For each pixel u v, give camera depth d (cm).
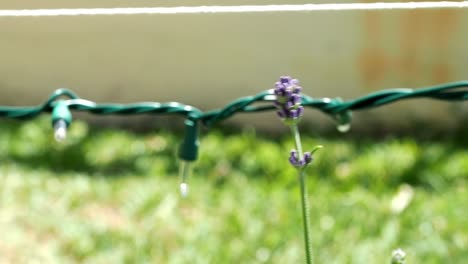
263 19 698
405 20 686
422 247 480
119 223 530
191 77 716
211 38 706
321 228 502
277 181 584
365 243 486
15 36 721
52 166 626
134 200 553
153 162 623
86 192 572
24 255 486
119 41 715
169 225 516
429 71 691
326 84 702
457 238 497
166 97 722
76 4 700
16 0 704
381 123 699
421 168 599
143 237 497
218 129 686
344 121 245
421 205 548
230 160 623
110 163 631
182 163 242
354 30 691
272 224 513
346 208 537
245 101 240
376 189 568
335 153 629
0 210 542
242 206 543
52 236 510
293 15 694
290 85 181
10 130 673
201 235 499
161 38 711
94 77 725
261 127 706
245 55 706
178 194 559
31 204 550
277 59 704
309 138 660
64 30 718
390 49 691
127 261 473
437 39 686
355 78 699
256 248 481
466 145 660
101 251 483
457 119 695
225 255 471
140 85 722
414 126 696
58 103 241
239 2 638
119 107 245
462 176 593
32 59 726
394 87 697
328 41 695
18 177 592
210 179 590
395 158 609
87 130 687
